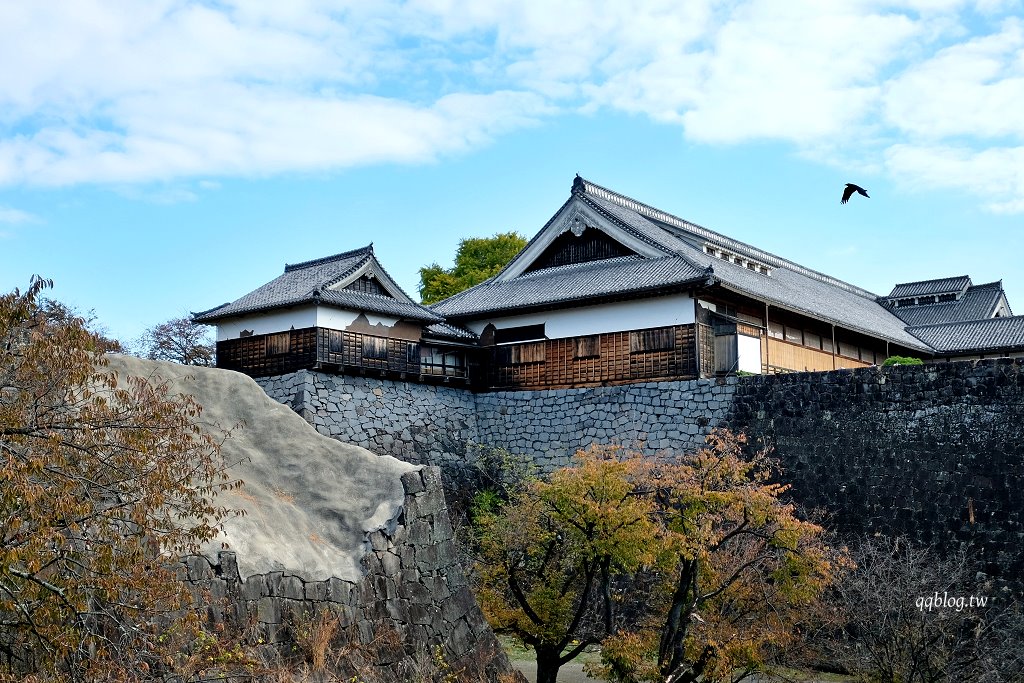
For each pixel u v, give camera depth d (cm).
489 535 1773
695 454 2381
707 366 2550
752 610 1636
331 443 1605
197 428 1106
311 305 2572
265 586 1246
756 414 2348
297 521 1422
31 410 993
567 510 1559
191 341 4294
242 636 1170
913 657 1627
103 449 1012
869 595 1728
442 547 1550
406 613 1426
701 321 2556
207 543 1225
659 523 1586
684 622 1503
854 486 2161
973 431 2030
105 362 1069
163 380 1562
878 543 2080
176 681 1034
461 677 1448
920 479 2075
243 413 1614
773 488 1673
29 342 1008
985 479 1992
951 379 2080
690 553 1484
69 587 934
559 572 1695
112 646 993
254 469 1509
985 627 1822
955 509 2016
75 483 962
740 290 2556
